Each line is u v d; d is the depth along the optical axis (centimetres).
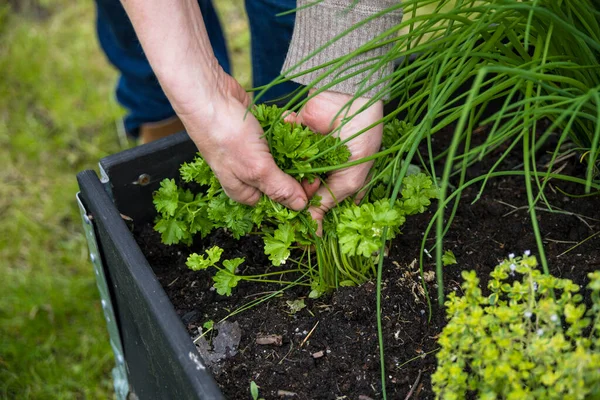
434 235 153
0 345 210
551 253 146
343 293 139
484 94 118
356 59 128
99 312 220
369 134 131
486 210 158
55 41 298
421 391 125
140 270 122
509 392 101
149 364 141
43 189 252
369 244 124
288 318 140
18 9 311
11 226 240
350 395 126
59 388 203
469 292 105
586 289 137
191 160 152
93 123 271
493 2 116
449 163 92
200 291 148
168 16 118
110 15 187
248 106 127
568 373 95
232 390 128
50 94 279
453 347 104
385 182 146
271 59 194
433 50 132
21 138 264
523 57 130
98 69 288
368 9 125
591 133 143
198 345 136
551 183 161
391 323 135
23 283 225
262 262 153
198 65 121
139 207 155
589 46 132
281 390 128
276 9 177
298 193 128
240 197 133
